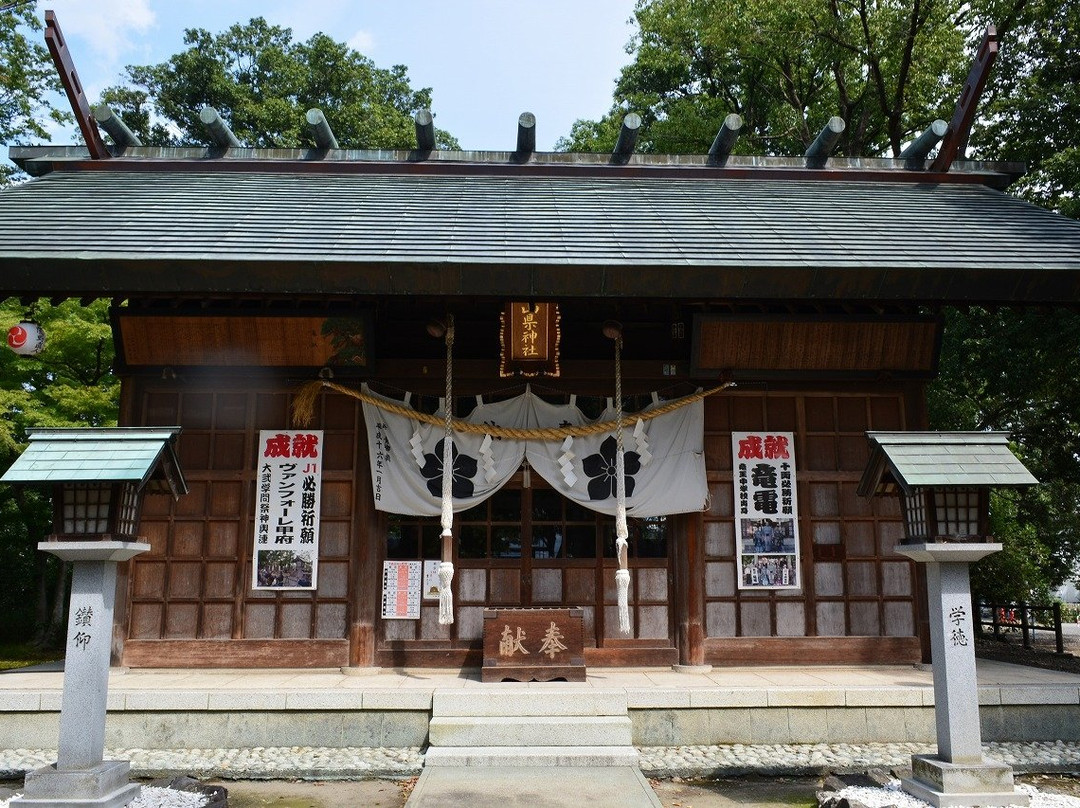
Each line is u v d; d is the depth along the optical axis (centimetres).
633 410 947
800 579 916
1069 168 1202
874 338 920
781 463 938
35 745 711
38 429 590
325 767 660
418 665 894
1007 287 796
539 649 806
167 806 534
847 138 2073
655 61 2130
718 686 762
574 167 1045
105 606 559
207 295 848
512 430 913
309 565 895
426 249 783
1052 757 689
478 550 930
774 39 1744
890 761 680
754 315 898
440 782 610
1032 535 1678
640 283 782
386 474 906
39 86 1689
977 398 1569
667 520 942
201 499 906
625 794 579
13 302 1409
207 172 1008
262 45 2625
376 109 2547
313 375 912
